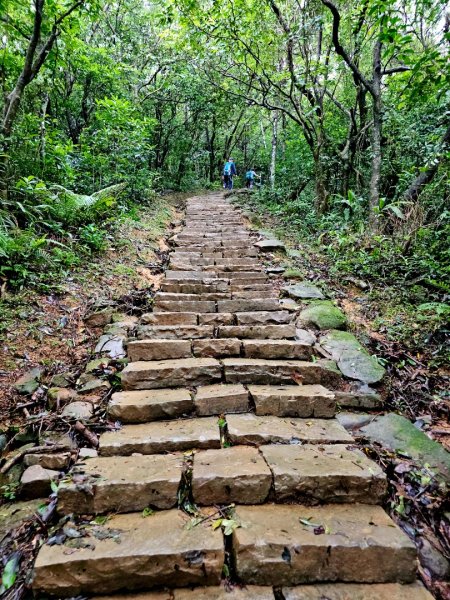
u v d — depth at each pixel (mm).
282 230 7082
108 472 1771
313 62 7215
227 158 16734
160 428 2154
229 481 1720
